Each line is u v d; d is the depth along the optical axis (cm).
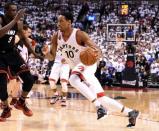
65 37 552
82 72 561
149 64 1268
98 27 1880
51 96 940
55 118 624
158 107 786
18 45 716
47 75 1282
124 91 1125
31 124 571
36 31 1833
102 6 2102
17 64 557
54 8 2106
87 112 690
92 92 560
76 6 2145
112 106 559
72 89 1148
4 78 554
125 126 563
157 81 1267
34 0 2147
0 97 561
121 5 2008
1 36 515
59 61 801
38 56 587
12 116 632
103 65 1262
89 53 531
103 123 585
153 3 2241
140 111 725
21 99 577
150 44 1538
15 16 537
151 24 1923
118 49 1433
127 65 1226
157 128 551
